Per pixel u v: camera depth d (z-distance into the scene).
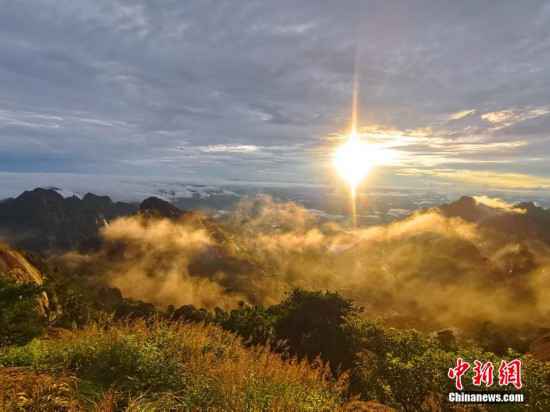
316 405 5.91
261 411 5.41
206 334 9.02
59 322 13.87
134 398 5.34
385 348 10.58
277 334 13.47
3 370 5.79
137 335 7.69
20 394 5.02
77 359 6.67
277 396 5.80
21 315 9.26
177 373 6.42
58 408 4.87
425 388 7.21
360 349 11.19
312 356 11.59
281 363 7.57
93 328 7.93
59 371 6.07
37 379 5.48
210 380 6.09
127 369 6.43
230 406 5.45
